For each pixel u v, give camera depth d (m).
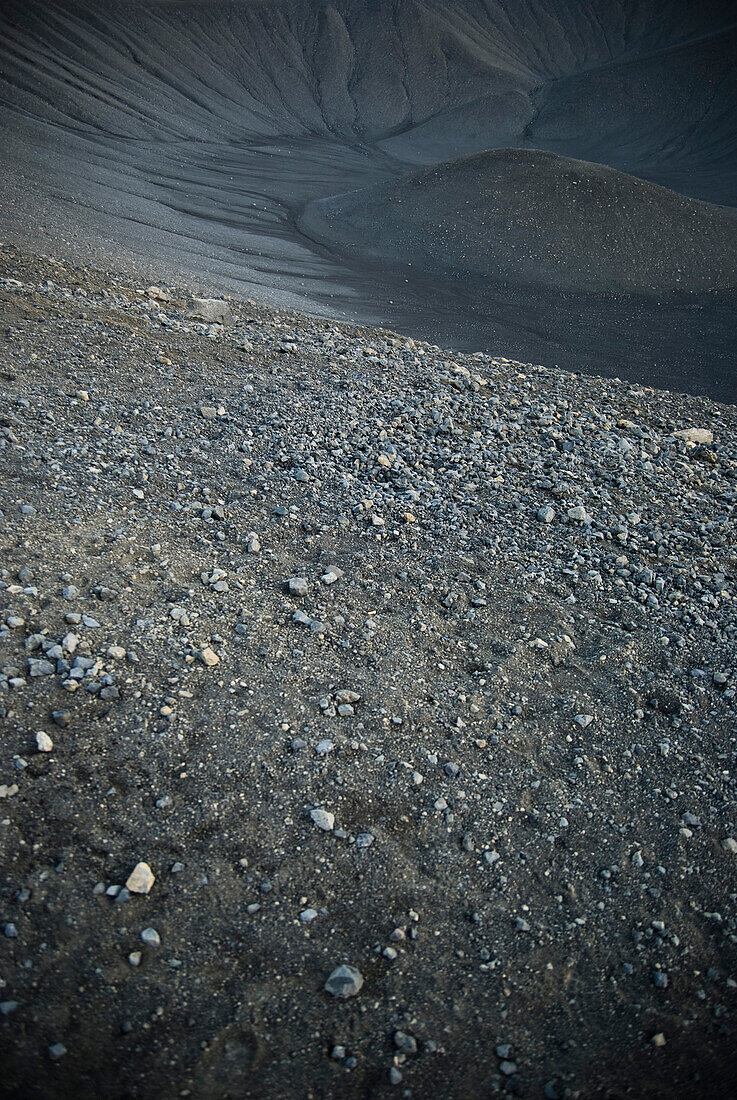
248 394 9.34
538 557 6.89
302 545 6.38
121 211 29.47
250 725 4.46
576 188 35.06
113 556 5.55
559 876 4.11
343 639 5.34
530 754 4.76
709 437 11.06
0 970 3.13
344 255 33.03
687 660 5.84
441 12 105.25
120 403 8.26
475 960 3.66
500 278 30.91
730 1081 3.42
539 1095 3.22
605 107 84.00
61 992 3.14
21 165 30.27
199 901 3.59
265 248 31.45
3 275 11.91
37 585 5.01
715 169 67.75
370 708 4.79
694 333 26.50
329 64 87.69
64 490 6.20
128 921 3.43
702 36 98.69
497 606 6.06
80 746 4.07
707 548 7.52
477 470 8.44
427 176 38.22
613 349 24.33
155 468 7.04
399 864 3.97
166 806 3.91
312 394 9.78
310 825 4.02
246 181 48.59
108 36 67.75
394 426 9.19
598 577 6.70
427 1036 3.33
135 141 52.56
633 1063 3.41
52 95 52.25
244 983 3.35
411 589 6.05
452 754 4.63
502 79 91.88
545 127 84.00
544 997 3.59
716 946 3.96
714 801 4.70
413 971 3.55
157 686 4.55
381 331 15.71
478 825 4.26
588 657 5.69
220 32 82.06
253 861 3.81
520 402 11.28
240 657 4.95
